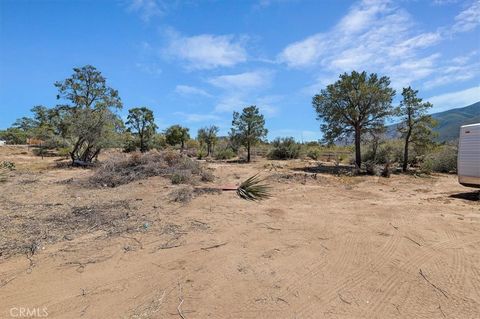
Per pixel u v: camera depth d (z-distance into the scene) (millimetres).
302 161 22922
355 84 18109
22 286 3678
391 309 3277
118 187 9859
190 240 5176
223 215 6711
